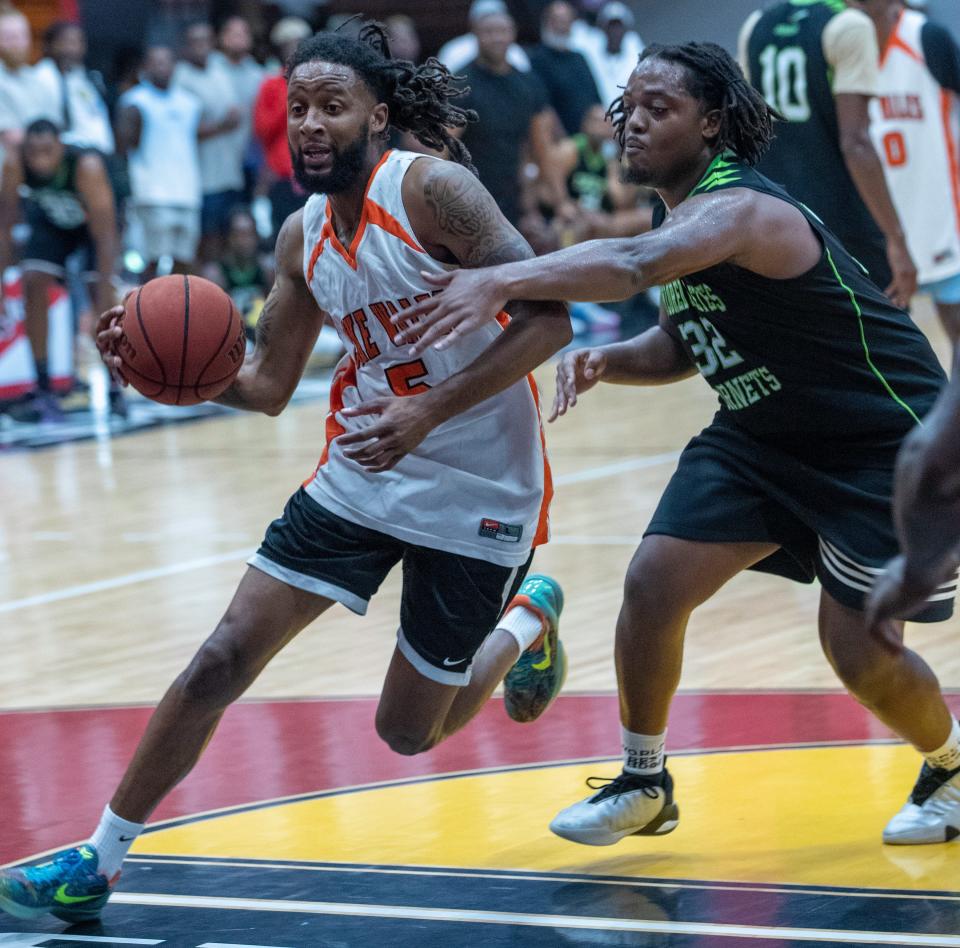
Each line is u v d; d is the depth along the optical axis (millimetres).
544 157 30109
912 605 4652
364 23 8586
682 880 8461
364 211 8164
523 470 8641
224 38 36969
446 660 8656
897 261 15430
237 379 9000
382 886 8477
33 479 23953
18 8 41250
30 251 28062
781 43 15109
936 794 8992
